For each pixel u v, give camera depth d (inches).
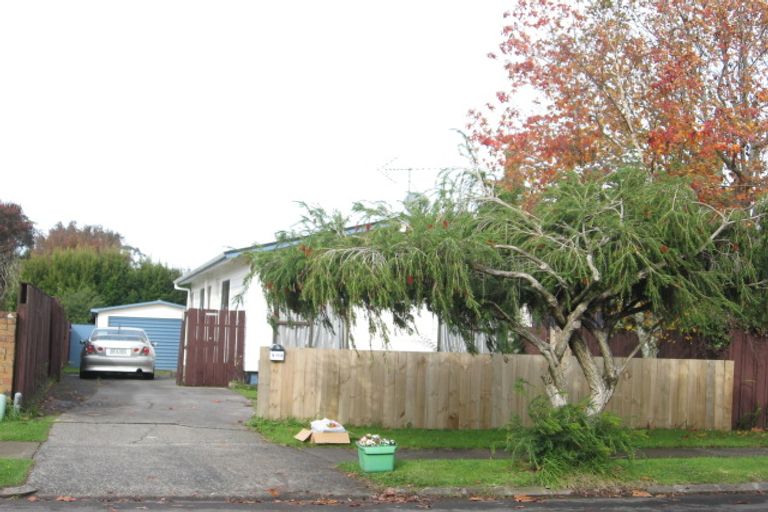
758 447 560.7
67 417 528.4
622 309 471.5
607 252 414.6
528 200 464.4
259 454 451.5
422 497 384.5
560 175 499.8
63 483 362.9
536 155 697.6
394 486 390.3
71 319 1336.1
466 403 576.7
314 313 438.9
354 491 382.3
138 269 1603.1
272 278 424.8
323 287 394.3
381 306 400.5
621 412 609.3
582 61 702.5
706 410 629.9
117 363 852.0
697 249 424.2
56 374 795.4
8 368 500.1
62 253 1572.3
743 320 491.2
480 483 399.5
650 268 402.6
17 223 1616.6
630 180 439.5
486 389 581.0
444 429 569.3
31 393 562.3
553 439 414.3
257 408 550.6
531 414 423.5
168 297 1593.3
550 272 412.2
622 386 610.5
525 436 418.6
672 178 442.9
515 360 588.7
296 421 549.3
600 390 450.0
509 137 707.4
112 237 2427.4
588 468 417.1
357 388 563.8
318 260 396.8
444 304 397.7
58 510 326.3
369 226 433.4
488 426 579.2
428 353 573.9
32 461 393.4
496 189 462.3
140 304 1254.9
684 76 665.0
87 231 2416.3
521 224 434.6
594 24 703.7
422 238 397.4
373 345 759.7
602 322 481.7
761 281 447.8
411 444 506.9
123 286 1555.1
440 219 423.8
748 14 673.6
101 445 445.7
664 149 641.6
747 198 636.7
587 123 703.1
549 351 437.7
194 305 1248.8
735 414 641.0
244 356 828.0
